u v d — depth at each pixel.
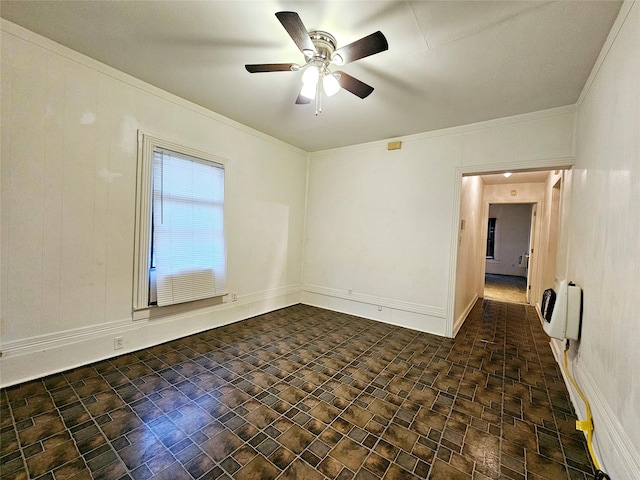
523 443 1.73
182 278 3.15
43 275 2.25
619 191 1.53
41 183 2.21
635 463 1.18
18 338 2.15
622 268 1.42
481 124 3.37
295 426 1.82
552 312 2.27
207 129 3.35
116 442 1.63
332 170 4.71
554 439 1.76
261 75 2.61
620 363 1.38
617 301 1.46
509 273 10.36
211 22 1.94
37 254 2.21
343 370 2.60
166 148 2.96
